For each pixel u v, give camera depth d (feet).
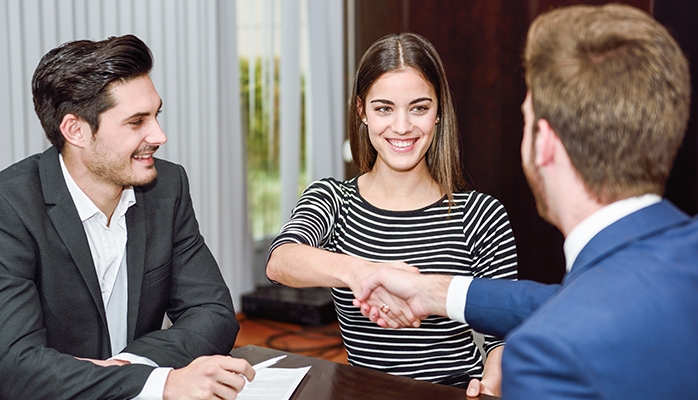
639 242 2.48
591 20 2.60
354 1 12.87
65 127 4.38
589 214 2.61
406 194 5.26
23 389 3.93
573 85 2.51
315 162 13.93
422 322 4.95
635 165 2.49
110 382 3.84
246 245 13.33
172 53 11.43
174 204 5.17
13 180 4.48
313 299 12.23
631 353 2.19
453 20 11.69
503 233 5.17
